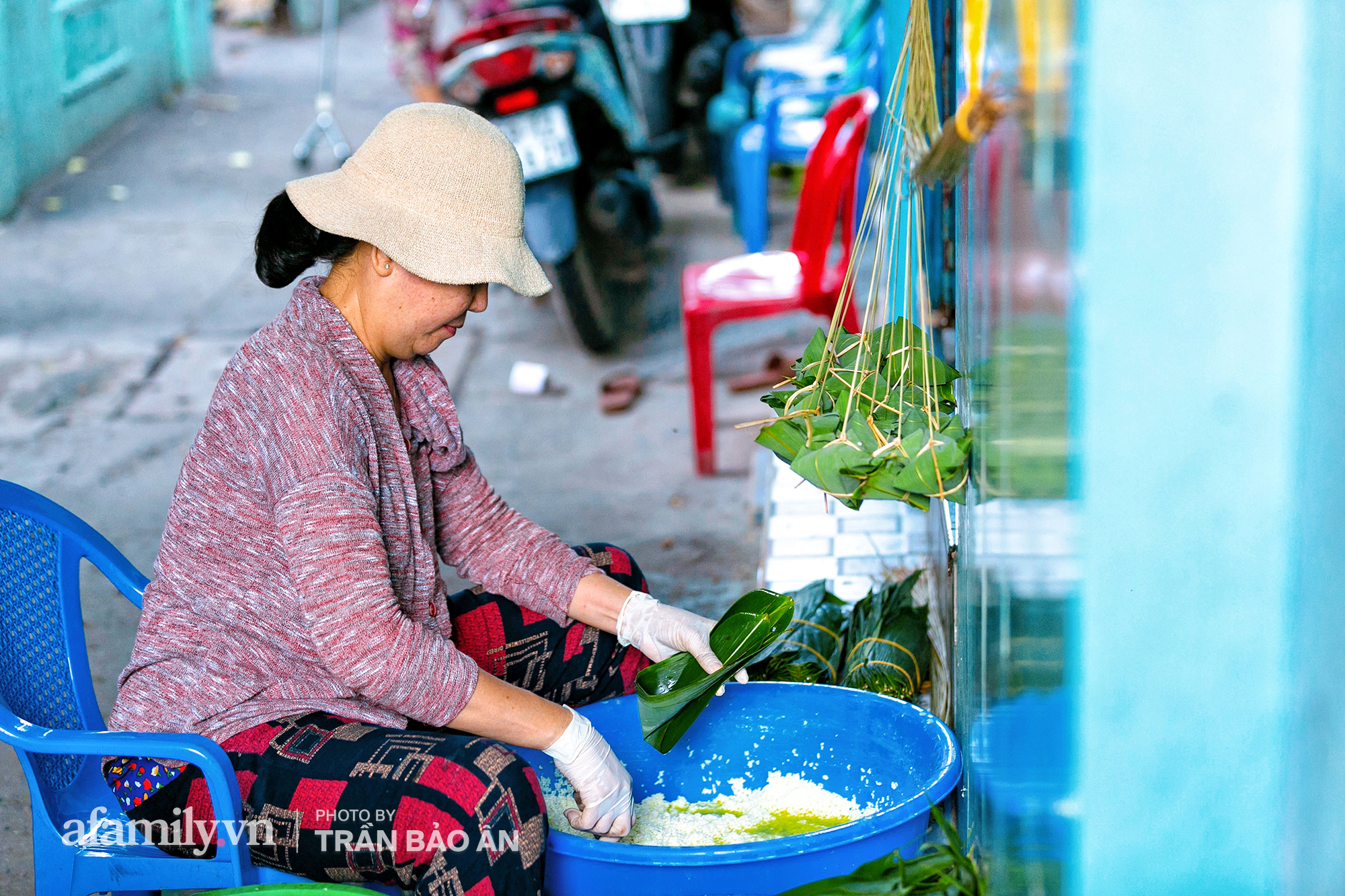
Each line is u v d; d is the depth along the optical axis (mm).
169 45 8688
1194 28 784
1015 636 1150
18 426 4109
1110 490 856
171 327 4941
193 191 6645
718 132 5789
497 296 5438
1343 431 774
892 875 1392
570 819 1627
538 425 4137
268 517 1568
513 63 4281
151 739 1483
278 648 1606
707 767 1841
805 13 9672
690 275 3658
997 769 1290
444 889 1453
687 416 4145
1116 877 927
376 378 1619
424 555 1704
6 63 6254
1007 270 1153
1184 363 832
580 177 4742
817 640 2139
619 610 1856
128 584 1801
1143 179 809
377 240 1515
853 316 3406
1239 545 858
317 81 9336
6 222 6125
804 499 3072
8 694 1677
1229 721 888
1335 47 763
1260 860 904
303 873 1559
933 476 1383
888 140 1705
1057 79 911
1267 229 806
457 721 1556
